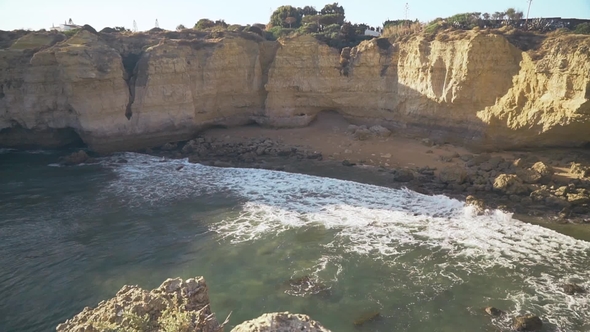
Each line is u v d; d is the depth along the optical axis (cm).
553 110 3166
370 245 2242
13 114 3928
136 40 4706
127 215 2664
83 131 3909
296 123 4712
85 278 1956
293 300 1777
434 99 3931
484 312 1686
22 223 2542
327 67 4681
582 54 2962
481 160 3391
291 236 2355
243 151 3972
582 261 2052
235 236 2362
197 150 4003
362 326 1614
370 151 3894
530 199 2736
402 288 1858
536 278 1914
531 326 1563
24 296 1820
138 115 4103
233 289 1856
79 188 3125
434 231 2392
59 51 3709
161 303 995
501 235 2330
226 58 4631
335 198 2897
